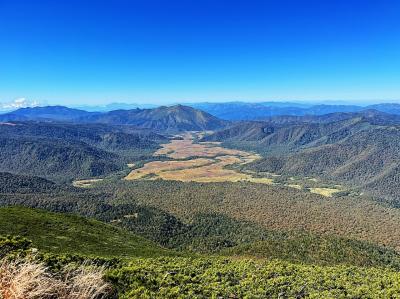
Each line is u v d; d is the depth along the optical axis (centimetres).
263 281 3897
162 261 4791
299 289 3722
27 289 1469
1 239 3203
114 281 2353
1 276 1466
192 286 3047
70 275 1831
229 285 3547
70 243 7344
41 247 6231
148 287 2589
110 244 8169
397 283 4309
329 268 5531
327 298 3434
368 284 4375
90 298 1714
